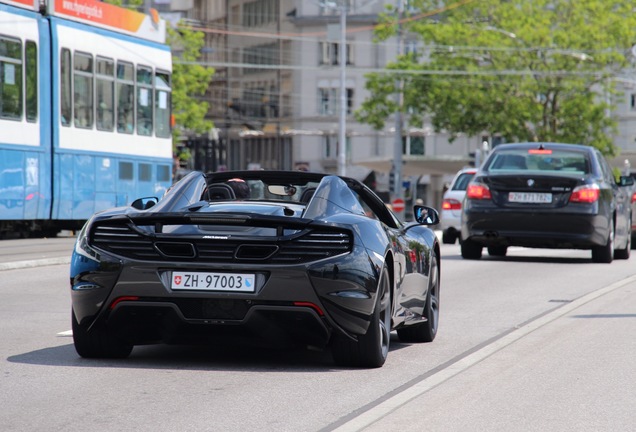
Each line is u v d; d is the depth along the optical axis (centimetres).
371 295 1305
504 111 10194
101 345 1373
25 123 3834
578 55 9669
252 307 1274
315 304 1279
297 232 1292
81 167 4147
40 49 3909
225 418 1049
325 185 1377
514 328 1805
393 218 1521
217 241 1283
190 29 11650
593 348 1568
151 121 4644
